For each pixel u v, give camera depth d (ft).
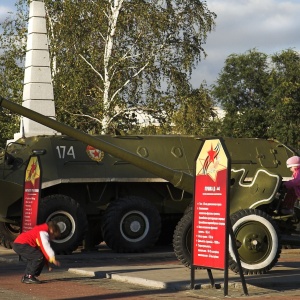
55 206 64.59
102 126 121.39
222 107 206.39
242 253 45.34
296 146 177.06
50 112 89.20
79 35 122.11
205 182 39.22
